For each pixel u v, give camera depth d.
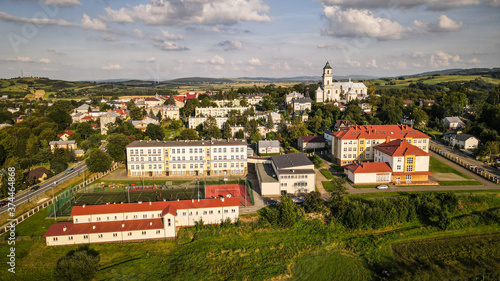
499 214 103.50
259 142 185.25
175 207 100.31
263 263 86.56
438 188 122.69
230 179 143.62
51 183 138.00
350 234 100.06
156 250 90.75
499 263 86.56
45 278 79.81
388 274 82.75
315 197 106.44
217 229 99.50
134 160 148.25
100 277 79.50
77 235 92.12
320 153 176.88
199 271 82.75
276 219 102.12
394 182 128.88
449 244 94.62
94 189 131.00
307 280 81.25
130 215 98.38
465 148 166.00
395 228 102.69
